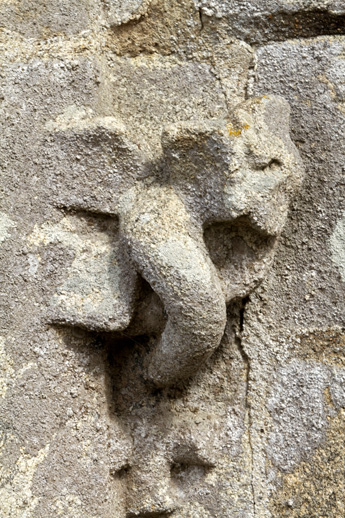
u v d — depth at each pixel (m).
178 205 1.13
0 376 1.12
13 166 1.15
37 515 1.10
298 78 1.20
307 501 1.17
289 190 1.16
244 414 1.20
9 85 1.16
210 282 1.10
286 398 1.19
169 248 1.10
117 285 1.14
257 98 1.16
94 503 1.13
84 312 1.13
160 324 1.16
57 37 1.18
